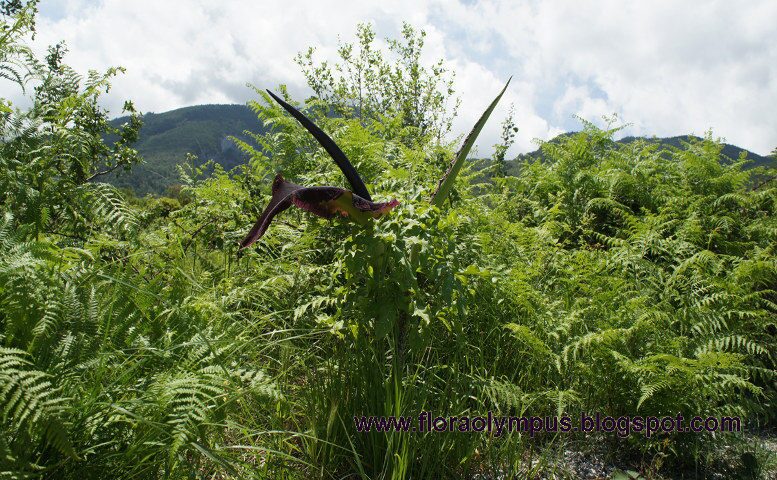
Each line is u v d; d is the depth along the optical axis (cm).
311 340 360
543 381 374
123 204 339
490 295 386
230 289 402
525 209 665
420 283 324
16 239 239
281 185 265
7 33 335
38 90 347
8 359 177
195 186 533
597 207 615
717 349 369
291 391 313
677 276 430
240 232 457
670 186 633
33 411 172
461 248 382
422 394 291
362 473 244
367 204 262
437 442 282
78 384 204
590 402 358
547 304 392
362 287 291
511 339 383
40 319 218
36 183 319
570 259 452
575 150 688
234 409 279
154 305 280
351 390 293
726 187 612
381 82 1077
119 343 245
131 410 212
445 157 505
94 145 465
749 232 567
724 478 324
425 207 289
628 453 338
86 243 333
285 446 281
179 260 411
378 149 479
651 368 322
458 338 307
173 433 197
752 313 377
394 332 303
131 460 212
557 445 336
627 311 377
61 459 195
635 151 702
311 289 385
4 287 212
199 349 252
